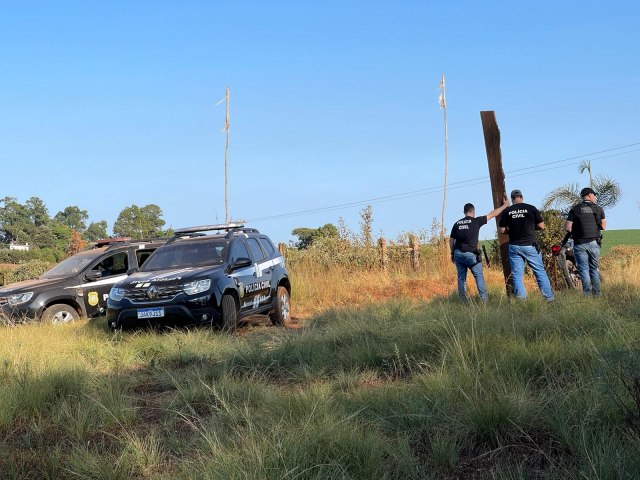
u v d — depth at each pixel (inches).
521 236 405.4
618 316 286.7
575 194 767.7
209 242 457.1
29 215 4975.4
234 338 367.2
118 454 169.9
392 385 212.8
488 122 443.5
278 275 497.4
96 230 4977.9
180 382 260.5
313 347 300.4
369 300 612.4
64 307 503.8
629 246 940.0
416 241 833.5
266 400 206.1
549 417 166.1
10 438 193.2
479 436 165.8
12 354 301.6
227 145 1334.9
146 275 422.0
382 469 144.3
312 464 142.4
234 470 138.7
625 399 162.4
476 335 251.3
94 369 290.5
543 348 231.3
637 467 130.4
